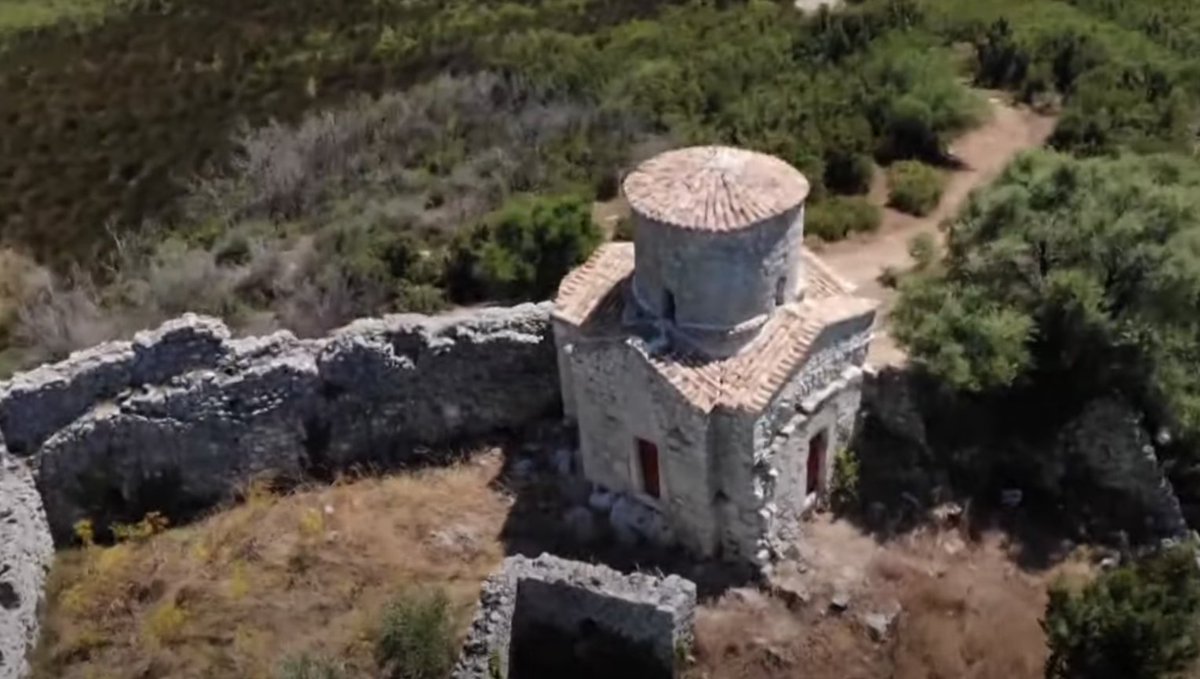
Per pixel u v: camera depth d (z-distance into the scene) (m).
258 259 30.31
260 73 51.12
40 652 19.70
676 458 19.48
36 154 44.78
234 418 22.08
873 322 20.89
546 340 22.45
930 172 32.03
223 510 22.48
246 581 20.45
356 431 22.88
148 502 22.44
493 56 46.94
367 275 28.59
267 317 27.48
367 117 39.91
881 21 45.06
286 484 22.78
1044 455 21.83
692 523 20.12
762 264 18.81
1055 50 40.06
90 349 22.83
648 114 37.94
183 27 58.56
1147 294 21.25
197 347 21.95
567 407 22.38
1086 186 22.88
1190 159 28.08
